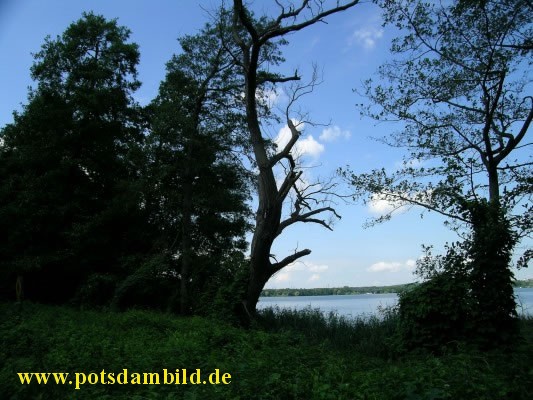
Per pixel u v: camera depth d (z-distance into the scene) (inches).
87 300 1096.8
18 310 700.0
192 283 1139.9
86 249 1162.6
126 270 1158.3
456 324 531.5
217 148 1197.7
